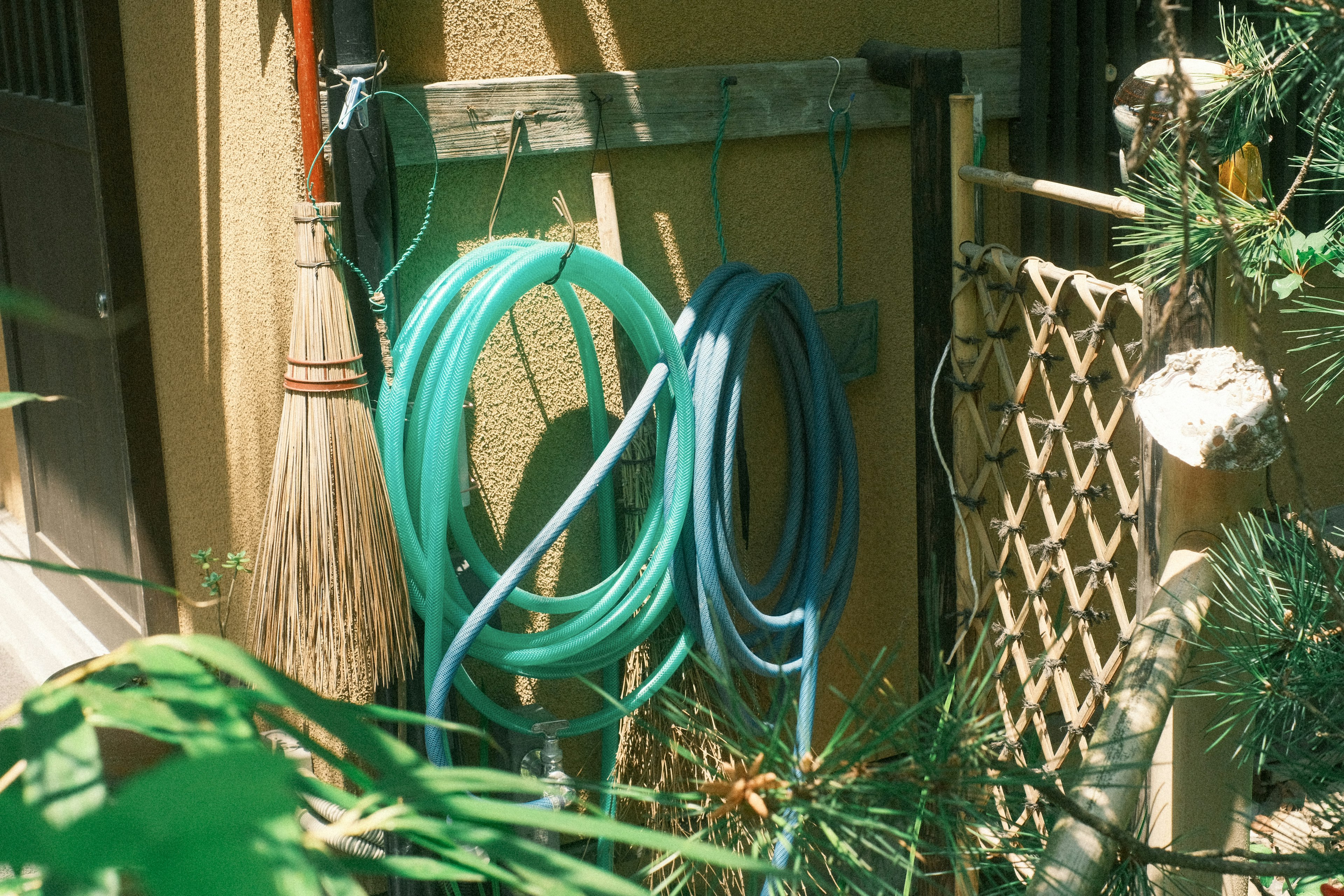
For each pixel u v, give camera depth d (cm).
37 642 418
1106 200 244
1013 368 351
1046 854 127
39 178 386
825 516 316
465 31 275
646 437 297
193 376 322
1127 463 372
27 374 433
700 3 301
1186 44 333
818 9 316
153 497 355
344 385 234
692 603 299
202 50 280
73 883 48
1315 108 145
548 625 310
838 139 327
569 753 315
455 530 281
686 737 305
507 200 289
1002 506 355
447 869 65
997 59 336
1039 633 280
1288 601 153
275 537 236
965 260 285
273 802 41
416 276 282
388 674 245
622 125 293
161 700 61
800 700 307
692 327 293
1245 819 181
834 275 334
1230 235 109
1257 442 171
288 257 256
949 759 107
